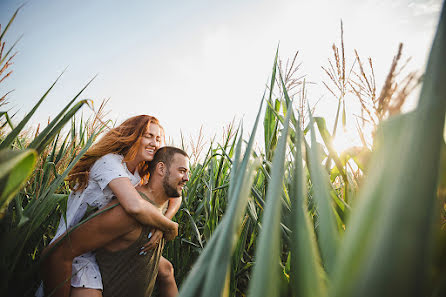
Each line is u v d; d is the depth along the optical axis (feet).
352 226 0.87
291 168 3.71
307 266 1.18
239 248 4.49
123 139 5.51
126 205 4.50
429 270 0.67
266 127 4.68
